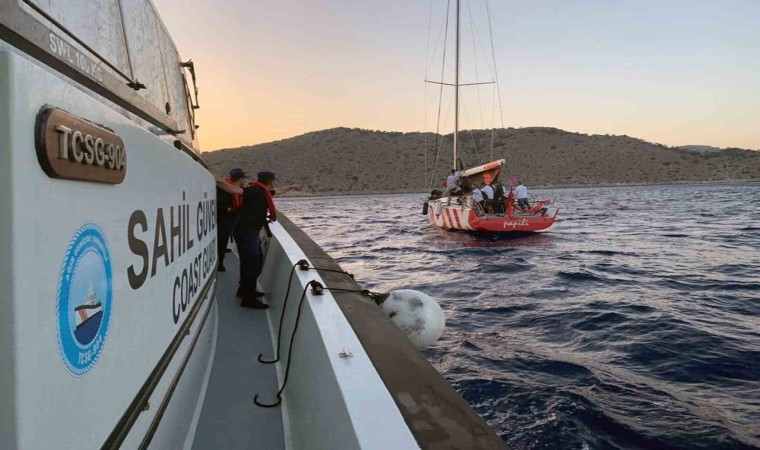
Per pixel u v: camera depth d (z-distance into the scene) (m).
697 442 4.43
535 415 4.96
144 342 1.67
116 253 1.38
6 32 1.00
